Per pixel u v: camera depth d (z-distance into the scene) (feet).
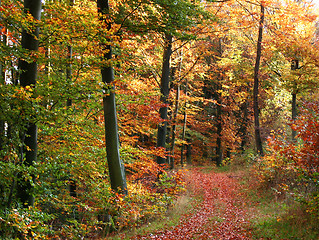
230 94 89.86
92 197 25.30
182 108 74.79
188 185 50.93
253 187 44.70
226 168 75.31
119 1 27.55
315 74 55.47
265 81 68.28
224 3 45.03
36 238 16.81
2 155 17.19
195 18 29.04
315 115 26.43
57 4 19.40
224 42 80.53
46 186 21.01
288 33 54.65
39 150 23.35
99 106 27.63
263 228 25.72
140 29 26.66
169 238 25.71
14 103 16.69
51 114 18.19
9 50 17.51
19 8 20.68
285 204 28.84
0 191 17.69
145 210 29.53
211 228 28.73
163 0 24.72
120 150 30.73
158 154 34.47
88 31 19.97
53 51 27.63
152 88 44.91
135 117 37.86
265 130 72.28
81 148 25.03
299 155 25.35
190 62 57.88
